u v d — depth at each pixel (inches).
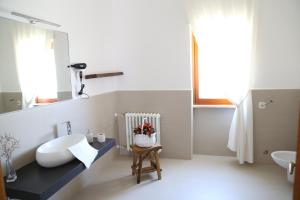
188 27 117.9
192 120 128.1
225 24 111.3
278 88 113.8
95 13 110.7
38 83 75.7
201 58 125.1
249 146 117.0
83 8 100.6
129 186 102.3
